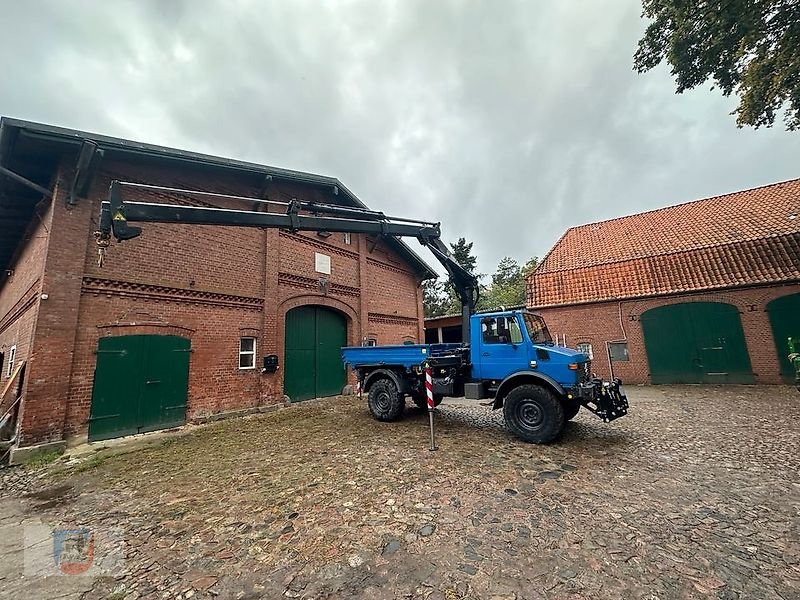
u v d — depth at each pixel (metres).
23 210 9.20
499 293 46.66
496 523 3.63
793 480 4.47
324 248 13.35
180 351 8.91
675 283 14.57
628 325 15.23
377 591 2.66
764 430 6.80
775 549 3.07
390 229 8.12
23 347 7.96
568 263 18.36
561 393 6.26
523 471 5.05
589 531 3.43
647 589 2.60
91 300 7.59
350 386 13.62
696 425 7.38
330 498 4.38
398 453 6.05
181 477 5.34
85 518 4.11
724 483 4.46
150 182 8.78
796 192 15.55
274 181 11.27
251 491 4.70
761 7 7.69
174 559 3.21
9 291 11.32
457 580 2.76
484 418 8.73
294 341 12.02
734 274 13.52
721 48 8.76
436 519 3.75
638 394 12.13
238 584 2.81
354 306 14.40
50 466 6.04
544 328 7.76
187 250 9.29
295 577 2.88
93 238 7.74
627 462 5.30
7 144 6.98
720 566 2.85
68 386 7.07
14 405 7.00
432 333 24.34
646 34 10.02
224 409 9.62
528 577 2.78
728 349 13.34
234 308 10.20
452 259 8.87
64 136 7.02
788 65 7.69
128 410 7.87
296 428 8.16
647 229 18.19
